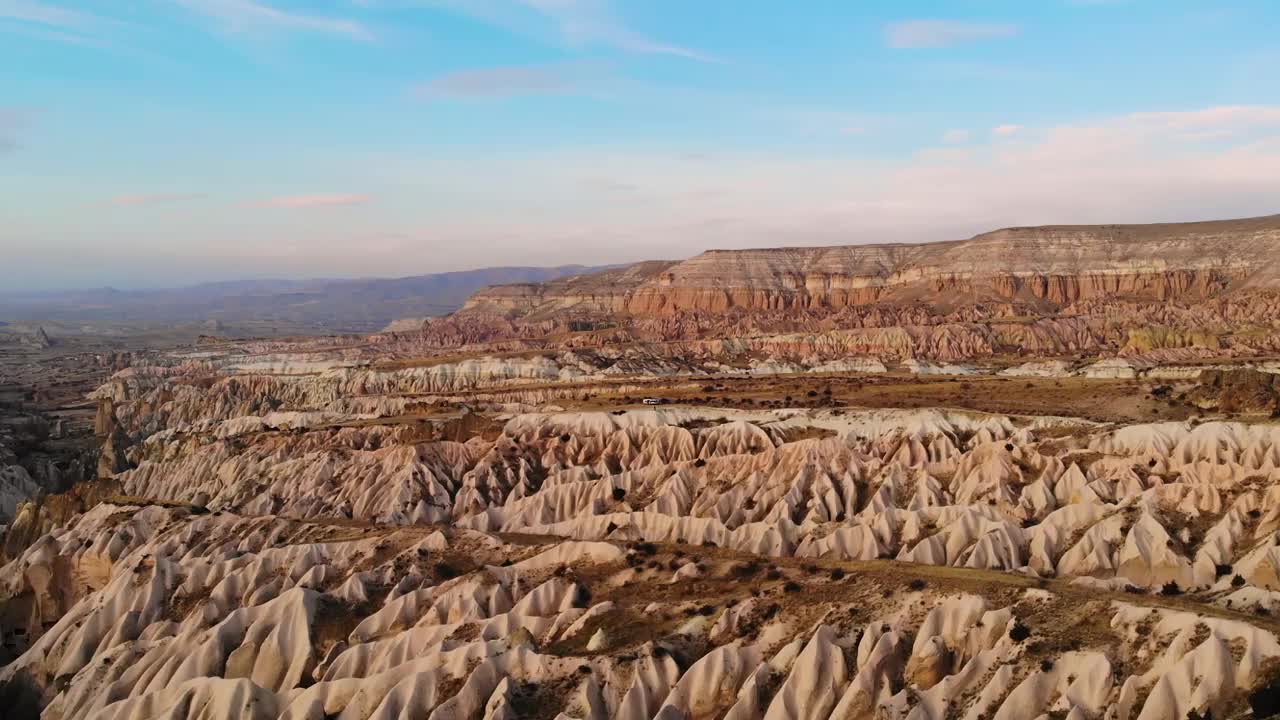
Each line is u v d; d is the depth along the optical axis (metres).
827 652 54.50
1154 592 62.62
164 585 77.94
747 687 54.28
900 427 102.75
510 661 58.66
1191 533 70.88
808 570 66.06
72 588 86.56
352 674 63.28
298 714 58.88
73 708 68.31
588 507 94.00
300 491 109.69
